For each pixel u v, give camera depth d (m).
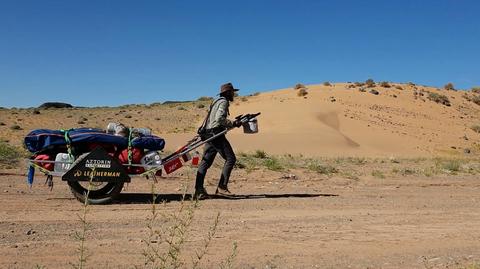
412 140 63.56
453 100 92.56
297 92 84.94
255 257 5.32
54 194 8.77
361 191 11.03
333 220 7.52
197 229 6.46
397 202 9.56
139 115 84.19
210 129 9.06
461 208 9.09
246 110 73.25
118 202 8.34
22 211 7.20
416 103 84.50
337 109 72.25
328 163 17.59
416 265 5.21
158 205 8.09
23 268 4.61
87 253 5.17
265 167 14.05
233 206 8.35
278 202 8.99
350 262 5.26
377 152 51.31
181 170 12.65
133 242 5.65
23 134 56.19
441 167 17.38
